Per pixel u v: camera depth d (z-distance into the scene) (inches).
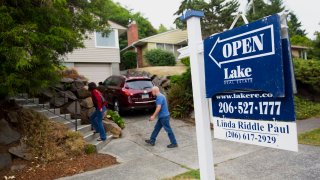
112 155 288.4
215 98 129.8
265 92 106.9
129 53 1058.1
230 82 117.9
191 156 269.4
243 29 111.6
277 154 257.0
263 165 231.8
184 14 140.3
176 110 463.8
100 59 839.1
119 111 492.1
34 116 307.1
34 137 282.5
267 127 107.5
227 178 209.6
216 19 1273.4
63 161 269.3
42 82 242.7
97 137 352.5
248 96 114.0
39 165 257.6
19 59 199.8
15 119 290.4
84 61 812.0
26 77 233.0
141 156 281.0
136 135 373.7
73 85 449.7
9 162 253.0
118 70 872.9
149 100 478.0
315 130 349.7
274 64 100.5
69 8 326.0
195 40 136.6
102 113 331.6
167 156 274.8
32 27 216.5
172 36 1133.7
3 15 208.8
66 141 293.1
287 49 98.5
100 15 371.2
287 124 100.5
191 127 404.5
